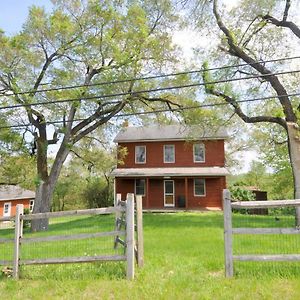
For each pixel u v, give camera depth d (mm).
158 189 25172
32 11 15375
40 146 16391
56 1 16047
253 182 38969
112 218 17969
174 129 26234
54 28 15219
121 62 15492
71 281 5145
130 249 5340
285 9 14562
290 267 5348
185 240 8930
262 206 5152
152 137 25469
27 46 15492
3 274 5812
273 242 7461
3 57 15078
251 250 6652
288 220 13523
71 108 15945
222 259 6266
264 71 14492
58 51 15789
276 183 28812
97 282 5055
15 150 16375
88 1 15625
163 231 11219
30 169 21062
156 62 16594
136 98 16750
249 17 15148
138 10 15664
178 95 16938
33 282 5305
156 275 5320
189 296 4344
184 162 25172
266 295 4242
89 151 22047
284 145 23672
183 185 24984
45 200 16266
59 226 16438
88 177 34344
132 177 24469
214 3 15547
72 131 16797
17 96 14234
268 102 15586
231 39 15047
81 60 16016
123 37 15977
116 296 4449
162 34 16750
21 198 33531
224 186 24438
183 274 5332
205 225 12852
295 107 15766
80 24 15797
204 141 23875
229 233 5176
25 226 19156
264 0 14320
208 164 24922
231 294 4352
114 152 29531
